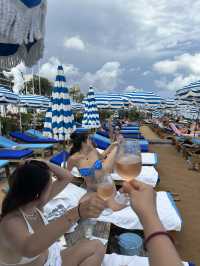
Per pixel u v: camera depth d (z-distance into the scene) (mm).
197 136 16672
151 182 6469
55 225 1806
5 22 1563
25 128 21750
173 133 20422
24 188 2074
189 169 10922
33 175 2107
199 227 5551
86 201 1718
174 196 7484
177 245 4820
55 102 6629
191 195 7641
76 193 4840
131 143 1396
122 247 3934
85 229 3838
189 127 22578
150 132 29266
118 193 1487
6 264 2039
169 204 4719
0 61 2301
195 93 12242
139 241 4051
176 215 4375
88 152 5684
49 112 10578
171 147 17031
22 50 2303
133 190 1058
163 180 9219
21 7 1647
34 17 1793
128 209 4391
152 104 21281
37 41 2248
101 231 3998
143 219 962
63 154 6641
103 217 4285
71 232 3881
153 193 1054
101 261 2910
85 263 2779
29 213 2141
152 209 981
